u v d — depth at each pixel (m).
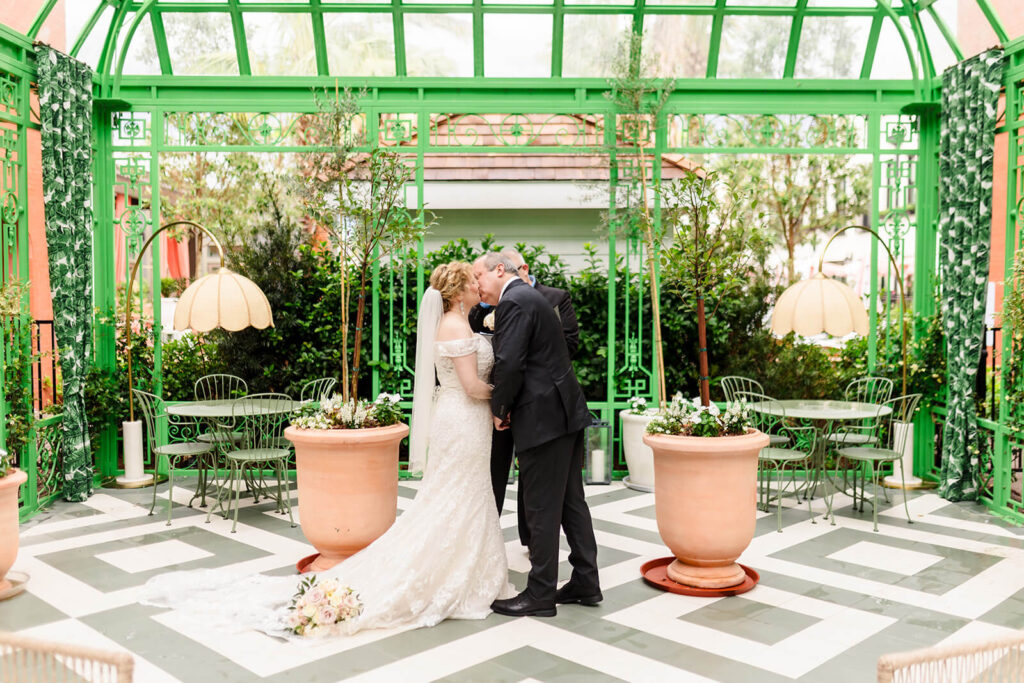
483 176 7.57
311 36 6.84
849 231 12.25
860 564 4.53
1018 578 4.27
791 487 6.62
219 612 3.70
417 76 6.78
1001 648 1.99
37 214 7.04
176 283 9.15
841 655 3.28
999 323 6.33
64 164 5.75
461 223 7.95
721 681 3.04
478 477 3.84
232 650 3.30
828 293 5.80
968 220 5.80
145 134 6.57
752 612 3.77
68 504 5.89
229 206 10.16
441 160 7.60
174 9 6.57
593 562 3.86
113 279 6.61
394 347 6.85
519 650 3.32
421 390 3.99
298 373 7.03
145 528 5.27
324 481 4.13
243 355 7.03
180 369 7.03
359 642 3.40
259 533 5.16
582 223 7.94
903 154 6.68
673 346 7.21
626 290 6.73
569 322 5.31
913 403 5.64
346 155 6.19
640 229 6.39
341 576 3.79
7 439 5.33
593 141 7.27
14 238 5.45
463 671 3.12
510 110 6.58
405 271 6.57
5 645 1.96
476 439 3.80
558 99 6.59
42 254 7.09
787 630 3.54
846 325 5.74
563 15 6.66
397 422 4.39
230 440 5.66
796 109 6.60
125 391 6.56
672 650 3.33
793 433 7.23
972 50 6.46
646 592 4.06
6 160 5.38
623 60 6.38
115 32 6.36
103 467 6.60
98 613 3.72
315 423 4.20
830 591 4.07
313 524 4.17
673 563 4.25
